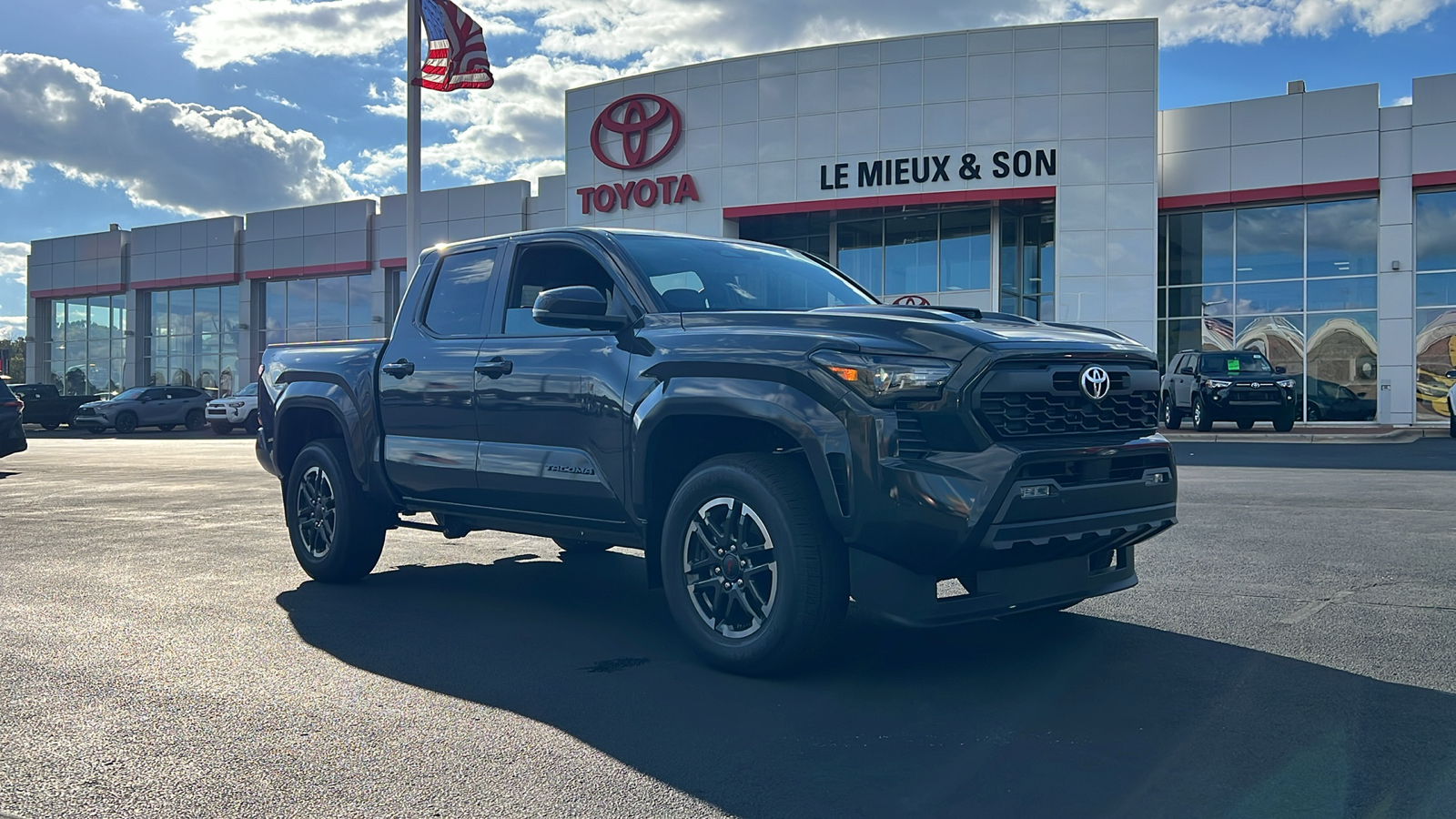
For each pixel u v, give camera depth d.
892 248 30.92
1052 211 29.56
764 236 32.56
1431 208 26.50
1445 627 4.93
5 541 7.96
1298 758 3.28
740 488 4.15
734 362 4.21
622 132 32.06
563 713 3.78
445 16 18.91
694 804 2.96
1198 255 28.89
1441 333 26.38
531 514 5.12
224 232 43.94
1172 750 3.36
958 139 28.44
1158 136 28.80
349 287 41.94
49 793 3.05
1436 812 2.86
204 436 32.47
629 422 4.55
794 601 4.00
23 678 4.23
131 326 47.12
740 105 30.53
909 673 4.25
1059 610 5.35
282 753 3.38
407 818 2.88
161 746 3.44
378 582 6.34
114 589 6.08
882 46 29.03
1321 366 27.58
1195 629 4.93
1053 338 4.15
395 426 5.73
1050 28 27.80
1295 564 6.57
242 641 4.86
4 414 15.64
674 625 5.19
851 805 2.95
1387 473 13.20
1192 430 24.14
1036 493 3.89
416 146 19.00
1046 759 3.29
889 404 3.89
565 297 4.53
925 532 3.80
